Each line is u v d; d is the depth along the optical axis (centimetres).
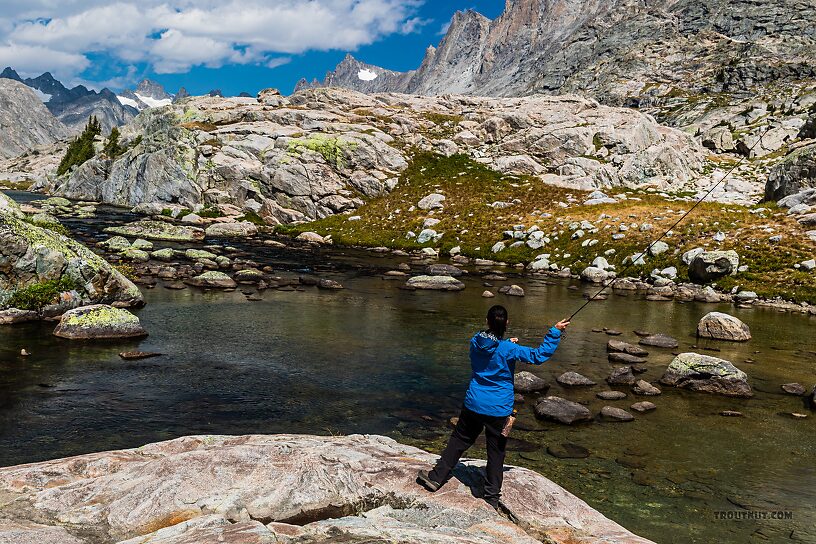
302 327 2369
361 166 7006
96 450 1165
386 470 786
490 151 7912
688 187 7044
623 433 1363
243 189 6694
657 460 1208
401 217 5988
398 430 1345
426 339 2258
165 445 851
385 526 626
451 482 766
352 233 5781
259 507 650
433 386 1684
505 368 723
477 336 745
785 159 5162
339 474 731
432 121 8856
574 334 2438
